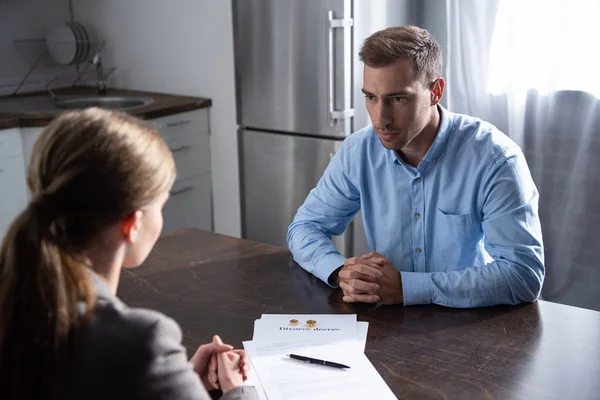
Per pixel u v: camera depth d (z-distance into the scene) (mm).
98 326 810
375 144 1754
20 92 3668
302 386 1188
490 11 2857
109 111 878
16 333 783
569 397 1131
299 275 1661
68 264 805
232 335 1376
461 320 1418
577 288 2928
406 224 1734
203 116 3389
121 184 830
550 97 2816
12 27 3576
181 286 1605
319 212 1832
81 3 3775
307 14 2857
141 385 797
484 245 1764
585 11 2678
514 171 1586
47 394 782
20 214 825
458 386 1173
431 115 1626
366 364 1247
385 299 1499
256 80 3119
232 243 1869
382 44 1485
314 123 2977
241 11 3074
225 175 3447
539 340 1322
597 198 2812
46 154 831
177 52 3459
